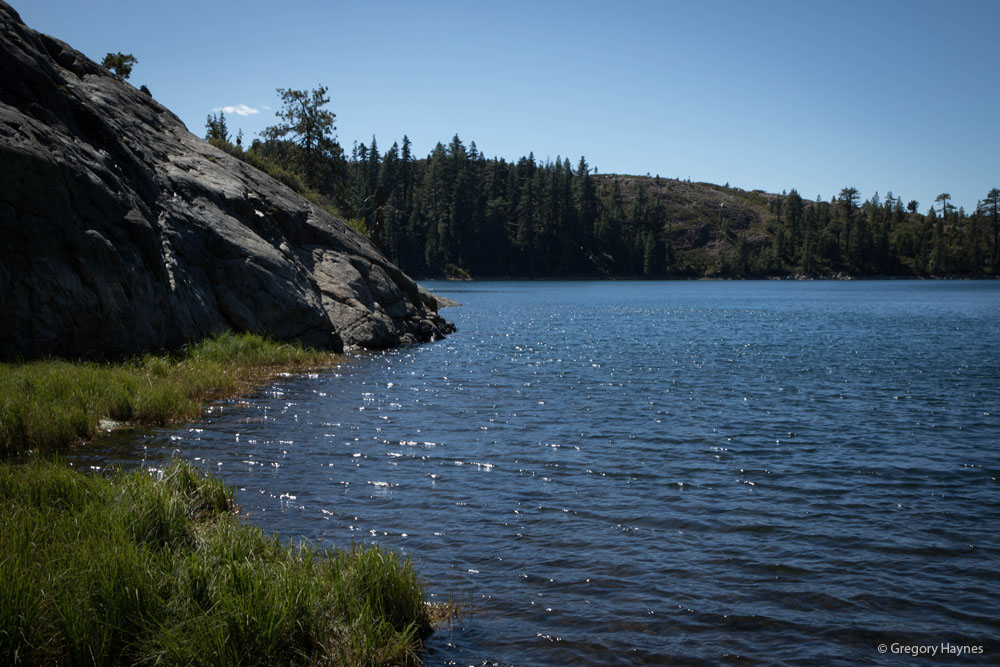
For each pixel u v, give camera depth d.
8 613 5.09
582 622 6.54
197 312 21.58
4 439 10.73
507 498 10.01
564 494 10.23
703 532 8.84
